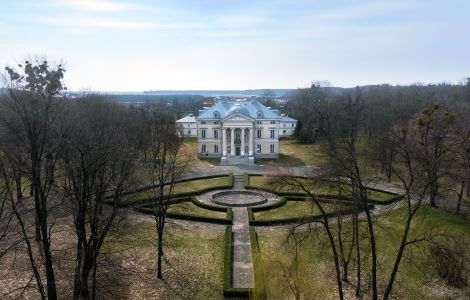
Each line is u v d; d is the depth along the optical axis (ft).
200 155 379.96
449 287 132.57
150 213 201.98
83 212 103.76
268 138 373.20
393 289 131.75
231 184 267.80
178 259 154.71
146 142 219.00
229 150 375.04
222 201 234.38
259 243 168.86
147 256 156.35
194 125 487.20
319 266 146.00
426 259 144.15
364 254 153.38
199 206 225.15
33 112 99.35
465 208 212.84
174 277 140.05
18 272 136.98
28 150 99.60
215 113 375.04
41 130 102.83
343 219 192.34
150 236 176.35
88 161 106.42
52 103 107.14
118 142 131.13
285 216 205.57
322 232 169.58
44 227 101.09
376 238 169.68
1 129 102.99
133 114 340.18
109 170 135.74
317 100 645.10
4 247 148.36
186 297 127.44
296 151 412.98
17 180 137.80
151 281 136.56
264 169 330.54
